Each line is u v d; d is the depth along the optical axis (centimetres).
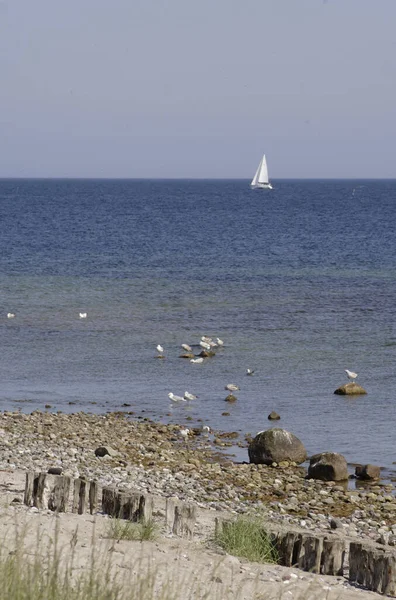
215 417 9619
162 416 9669
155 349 13150
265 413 9750
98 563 3703
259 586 3828
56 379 11388
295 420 9438
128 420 9456
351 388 10550
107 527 4569
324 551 4372
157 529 4700
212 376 11556
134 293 18238
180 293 18238
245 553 4478
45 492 4991
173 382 11250
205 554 4344
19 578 2722
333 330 14488
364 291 18488
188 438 8762
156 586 3541
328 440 8650
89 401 10331
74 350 13050
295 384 11094
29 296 17800
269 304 16925
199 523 5438
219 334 14238
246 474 7462
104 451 7862
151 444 8431
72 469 7050
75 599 2798
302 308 16488
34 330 14450
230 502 6450
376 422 9325
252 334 14225
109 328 14662
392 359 12450
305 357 12588
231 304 16950
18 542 3247
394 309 16325
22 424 9038
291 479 7331
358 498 6819
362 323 15062
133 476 7069
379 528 6041
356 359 12438
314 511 6431
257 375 11581
